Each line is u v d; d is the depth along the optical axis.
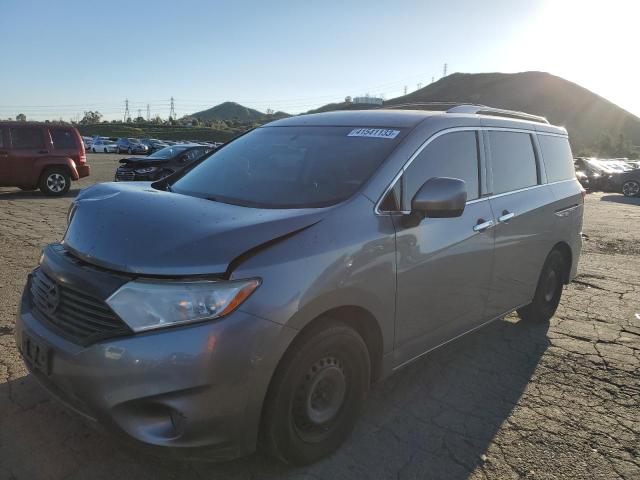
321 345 2.62
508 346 4.70
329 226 2.72
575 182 5.55
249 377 2.35
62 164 14.05
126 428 2.31
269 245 2.49
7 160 13.30
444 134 3.61
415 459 2.95
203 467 2.76
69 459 2.76
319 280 2.56
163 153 15.92
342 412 2.90
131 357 2.26
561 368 4.28
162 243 2.45
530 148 4.75
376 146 3.32
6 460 2.72
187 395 2.26
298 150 3.54
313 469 2.79
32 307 2.86
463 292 3.67
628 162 32.22
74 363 2.38
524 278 4.55
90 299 2.46
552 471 2.93
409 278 3.12
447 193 2.99
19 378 3.53
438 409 3.53
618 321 5.50
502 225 4.00
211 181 3.52
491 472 2.88
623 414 3.58
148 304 2.29
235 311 2.32
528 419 3.46
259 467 2.79
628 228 12.55
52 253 2.87
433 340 3.50
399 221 3.07
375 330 3.02
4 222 9.34
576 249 5.47
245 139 4.07
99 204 2.97
